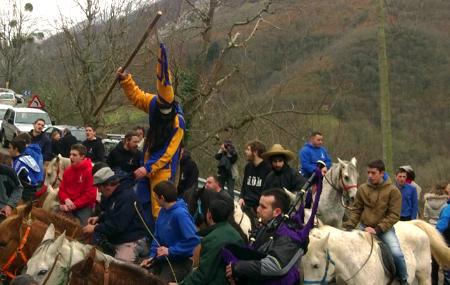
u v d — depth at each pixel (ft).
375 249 27.02
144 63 78.23
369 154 74.90
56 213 29.40
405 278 27.73
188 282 19.79
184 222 21.86
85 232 25.80
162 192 22.04
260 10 69.51
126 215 24.73
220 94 71.15
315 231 25.90
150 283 20.03
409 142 85.71
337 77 86.02
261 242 20.24
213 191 24.41
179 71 68.95
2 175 29.58
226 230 19.92
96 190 32.48
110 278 19.39
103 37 89.86
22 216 24.31
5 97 171.12
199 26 71.61
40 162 34.76
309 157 39.65
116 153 35.22
